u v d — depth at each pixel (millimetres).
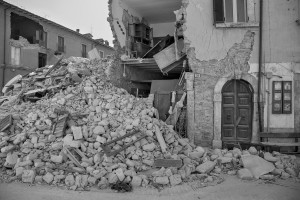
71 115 8617
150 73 15016
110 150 7512
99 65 13266
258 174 7203
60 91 11609
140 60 11797
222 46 9680
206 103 9773
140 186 6516
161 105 11008
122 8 12148
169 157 7746
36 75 14398
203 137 9781
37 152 7492
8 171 7266
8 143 8078
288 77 9406
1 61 20438
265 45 9508
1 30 20375
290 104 9422
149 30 14367
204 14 9797
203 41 9789
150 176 6898
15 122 8992
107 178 6676
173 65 10953
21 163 7184
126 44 12500
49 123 8469
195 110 9852
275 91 9492
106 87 11031
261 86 9508
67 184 6574
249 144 9320
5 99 12672
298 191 6258
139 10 13391
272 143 9117
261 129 9438
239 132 9766
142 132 8273
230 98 9828
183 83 10812
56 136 8031
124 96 10469
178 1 12148
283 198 5871
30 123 8797
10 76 21250
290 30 9430
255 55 9516
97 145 7609
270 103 9500
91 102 10031
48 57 25438
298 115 9461
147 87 14461
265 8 9516
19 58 22344
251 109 9672
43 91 12273
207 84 9773
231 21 9648
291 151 9383
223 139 9766
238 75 9516
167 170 6887
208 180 6910
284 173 7223
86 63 13992
